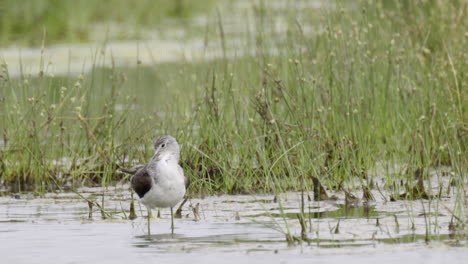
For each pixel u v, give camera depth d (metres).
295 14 22.09
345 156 14.69
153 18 40.44
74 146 16.78
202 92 17.86
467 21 17.78
